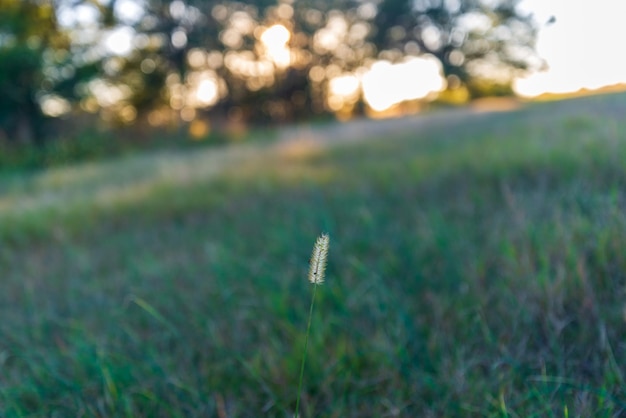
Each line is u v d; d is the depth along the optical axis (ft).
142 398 7.58
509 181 15.76
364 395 7.52
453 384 7.16
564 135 19.83
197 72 99.91
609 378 6.57
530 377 6.91
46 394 8.03
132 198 23.26
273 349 8.49
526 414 6.48
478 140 25.58
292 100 125.39
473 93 131.95
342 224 15.05
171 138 71.97
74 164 51.44
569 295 8.26
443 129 35.04
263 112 119.65
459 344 8.00
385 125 43.93
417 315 9.08
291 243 13.38
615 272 8.57
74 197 25.14
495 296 9.05
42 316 10.76
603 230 9.27
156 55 91.76
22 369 9.07
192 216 19.71
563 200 12.04
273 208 18.94
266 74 115.03
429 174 19.52
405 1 120.57
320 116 125.80
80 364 8.52
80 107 76.69
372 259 11.84
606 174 13.28
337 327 9.10
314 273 4.79
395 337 8.30
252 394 7.69
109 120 83.87
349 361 7.98
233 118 115.24
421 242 11.98
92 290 12.34
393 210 15.92
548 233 10.03
